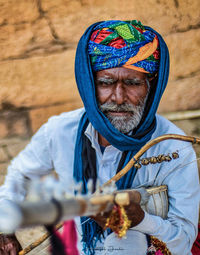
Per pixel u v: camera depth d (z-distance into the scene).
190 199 1.57
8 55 3.35
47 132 1.74
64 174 1.73
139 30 1.57
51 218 0.70
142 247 1.44
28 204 0.68
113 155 1.60
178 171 1.57
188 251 1.55
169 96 3.53
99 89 1.53
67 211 0.75
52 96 3.49
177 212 1.55
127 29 1.51
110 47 1.49
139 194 1.27
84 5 3.27
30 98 3.47
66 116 1.75
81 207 0.81
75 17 3.30
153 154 1.60
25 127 3.52
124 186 1.57
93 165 1.61
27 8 3.24
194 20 3.34
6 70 3.37
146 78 1.55
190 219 1.55
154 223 1.43
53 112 3.54
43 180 0.77
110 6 3.29
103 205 0.94
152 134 1.65
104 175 1.62
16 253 1.59
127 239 1.43
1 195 1.73
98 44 1.51
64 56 3.39
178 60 3.44
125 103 1.51
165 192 1.57
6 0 3.20
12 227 0.64
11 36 3.30
